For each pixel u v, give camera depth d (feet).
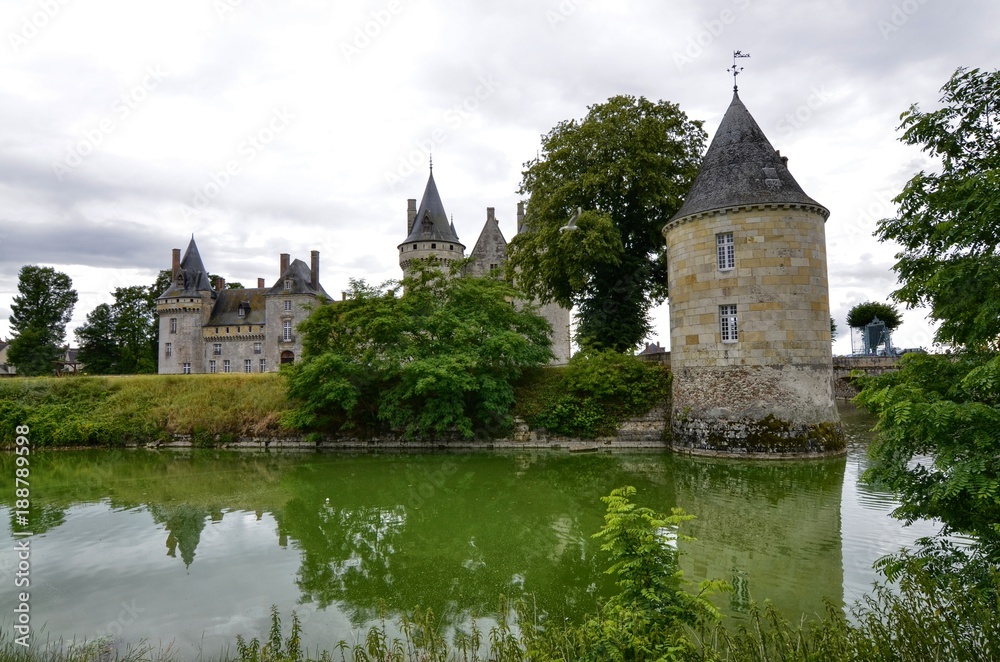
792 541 32.37
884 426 19.80
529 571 29.99
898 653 15.10
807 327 58.70
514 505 43.86
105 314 184.44
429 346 75.92
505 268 100.58
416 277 82.74
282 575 30.17
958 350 21.91
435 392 73.56
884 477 20.86
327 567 31.30
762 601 24.48
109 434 80.33
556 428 72.02
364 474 57.21
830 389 59.62
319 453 71.00
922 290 20.93
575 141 80.53
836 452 57.26
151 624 24.56
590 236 71.20
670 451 65.21
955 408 17.29
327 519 41.19
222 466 63.62
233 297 199.00
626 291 82.33
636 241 84.89
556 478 52.80
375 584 28.63
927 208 21.67
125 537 37.40
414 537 36.55
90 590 28.40
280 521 40.81
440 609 25.40
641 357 81.15
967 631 14.80
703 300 61.62
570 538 35.47
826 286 60.59
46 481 57.00
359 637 22.82
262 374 90.53
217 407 82.17
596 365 73.26
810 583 26.37
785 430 57.11
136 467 64.34
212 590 28.22
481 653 20.86
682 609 16.34
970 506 18.69
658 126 78.69
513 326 81.97
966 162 21.85
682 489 45.73
